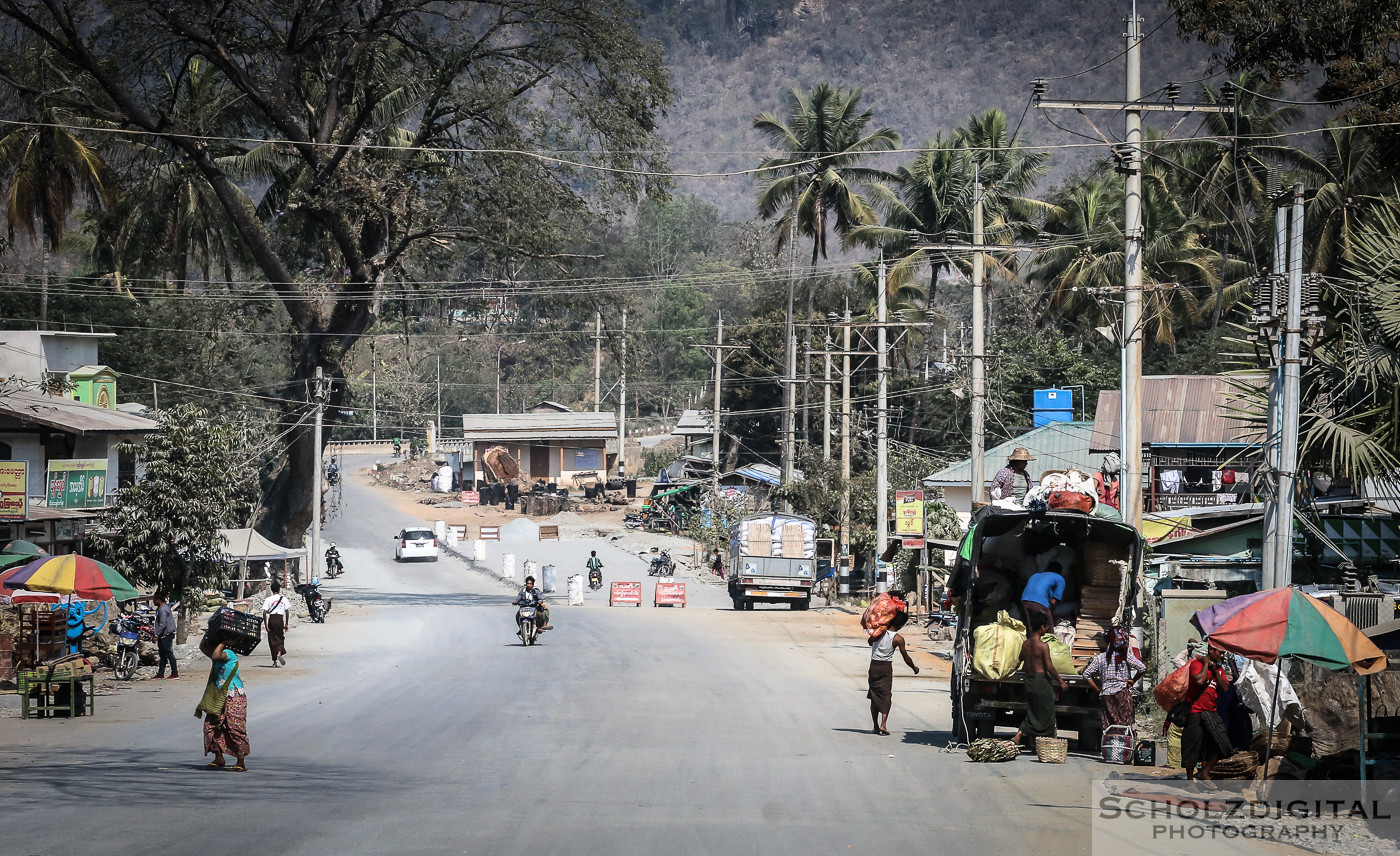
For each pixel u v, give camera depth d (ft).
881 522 358.23
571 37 380.37
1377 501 197.67
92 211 503.20
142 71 389.19
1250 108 469.98
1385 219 153.17
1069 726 133.59
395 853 76.38
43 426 313.53
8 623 204.33
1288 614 99.96
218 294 578.25
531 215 388.98
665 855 76.64
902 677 216.13
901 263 597.93
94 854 75.25
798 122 620.90
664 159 392.27
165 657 222.28
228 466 278.87
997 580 145.18
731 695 183.32
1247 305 171.83
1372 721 104.94
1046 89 187.83
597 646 278.67
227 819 87.25
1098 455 402.31
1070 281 562.66
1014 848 80.12
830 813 92.17
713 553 565.94
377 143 423.64
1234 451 355.36
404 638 306.35
